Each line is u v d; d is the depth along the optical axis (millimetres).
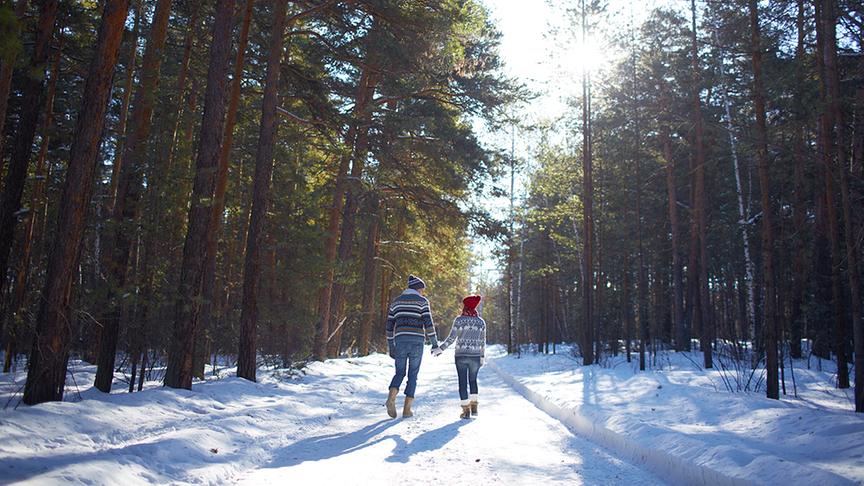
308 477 4480
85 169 6145
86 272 7730
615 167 24031
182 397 7484
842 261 9539
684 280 36500
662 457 4816
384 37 14289
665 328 34562
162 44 8867
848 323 16234
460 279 42688
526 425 7496
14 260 13734
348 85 19469
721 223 26438
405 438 6277
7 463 3578
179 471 4309
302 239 15859
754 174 25500
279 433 6387
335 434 6621
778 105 11766
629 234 25562
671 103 20766
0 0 4742
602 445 6137
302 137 16828
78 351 10969
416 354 8133
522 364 21500
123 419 5816
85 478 3592
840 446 4562
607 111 21906
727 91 17969
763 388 10727
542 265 34750
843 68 12750
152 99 8375
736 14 11109
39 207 14727
